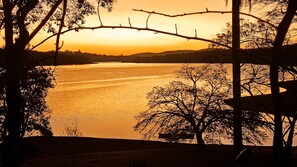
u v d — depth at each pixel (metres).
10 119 10.38
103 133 67.56
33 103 16.94
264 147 24.28
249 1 3.47
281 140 3.77
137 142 51.88
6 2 9.10
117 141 51.97
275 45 3.49
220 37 11.65
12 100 9.84
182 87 33.44
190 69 33.31
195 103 30.67
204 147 30.27
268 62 3.54
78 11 14.26
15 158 10.91
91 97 138.38
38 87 15.84
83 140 50.91
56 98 137.00
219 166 17.62
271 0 8.23
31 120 19.56
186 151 31.02
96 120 85.38
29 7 10.22
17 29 11.12
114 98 133.38
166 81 198.75
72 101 127.31
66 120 84.81
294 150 27.92
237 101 8.46
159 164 24.97
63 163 28.98
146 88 165.38
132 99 129.00
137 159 28.14
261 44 6.74
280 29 3.45
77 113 97.19
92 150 44.06
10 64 7.01
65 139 49.31
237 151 10.20
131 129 73.00
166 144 49.66
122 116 91.75
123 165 25.50
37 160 31.80
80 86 188.00
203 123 29.08
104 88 173.00
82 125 78.25
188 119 30.45
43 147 41.44
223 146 32.75
